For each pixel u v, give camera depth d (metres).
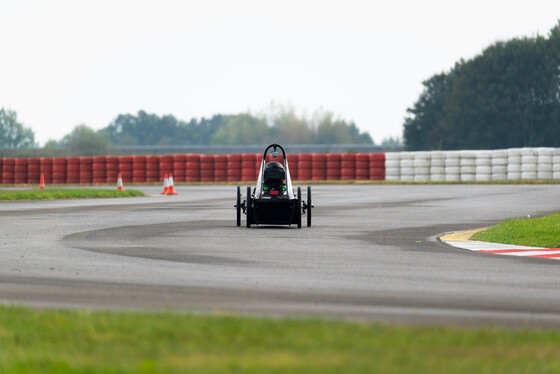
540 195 137.00
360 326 28.67
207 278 44.84
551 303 37.16
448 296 38.91
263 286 41.81
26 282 43.12
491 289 41.38
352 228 80.44
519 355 24.64
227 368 22.59
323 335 27.11
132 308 34.88
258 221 80.75
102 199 139.12
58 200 136.00
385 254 58.00
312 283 43.00
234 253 58.22
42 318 30.50
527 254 58.75
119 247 62.06
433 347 25.56
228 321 29.44
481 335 27.47
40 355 24.59
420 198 132.75
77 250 59.81
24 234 73.12
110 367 22.81
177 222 87.69
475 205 114.06
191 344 25.86
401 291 40.34
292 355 24.33
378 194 147.25
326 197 137.75
